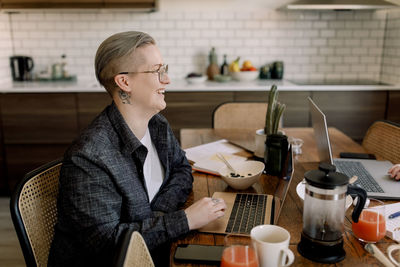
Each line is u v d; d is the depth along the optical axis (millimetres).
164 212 1359
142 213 1265
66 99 3475
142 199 1268
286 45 4020
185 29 3961
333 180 996
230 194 1484
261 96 3504
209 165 1767
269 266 944
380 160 1861
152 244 1171
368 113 3557
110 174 1182
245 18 3945
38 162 3596
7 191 3648
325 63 4074
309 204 1032
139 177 1335
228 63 4047
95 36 3957
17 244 2738
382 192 1452
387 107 3539
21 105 3480
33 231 1284
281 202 1307
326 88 3494
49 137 3549
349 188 1049
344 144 2148
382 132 2244
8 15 3881
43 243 1324
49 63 4012
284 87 3477
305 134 2365
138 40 1255
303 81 3887
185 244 1137
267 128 1830
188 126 3557
